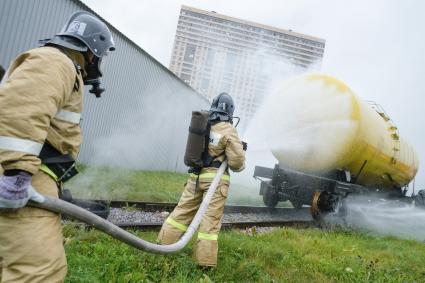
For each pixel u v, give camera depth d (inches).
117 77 495.5
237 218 342.0
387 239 367.9
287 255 201.9
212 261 156.0
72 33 78.7
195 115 161.6
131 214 260.7
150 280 137.5
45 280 70.4
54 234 73.9
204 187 161.3
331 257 226.7
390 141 425.4
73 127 77.2
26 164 63.1
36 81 65.6
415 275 218.7
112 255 146.5
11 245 68.9
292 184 396.8
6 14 324.2
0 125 62.2
